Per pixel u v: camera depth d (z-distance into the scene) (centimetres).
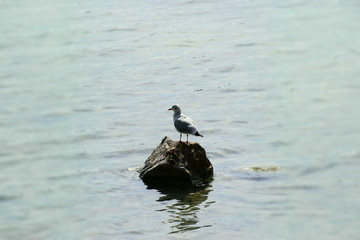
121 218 1772
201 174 2011
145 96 2942
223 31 4119
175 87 3061
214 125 2556
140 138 2431
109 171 2117
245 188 1942
